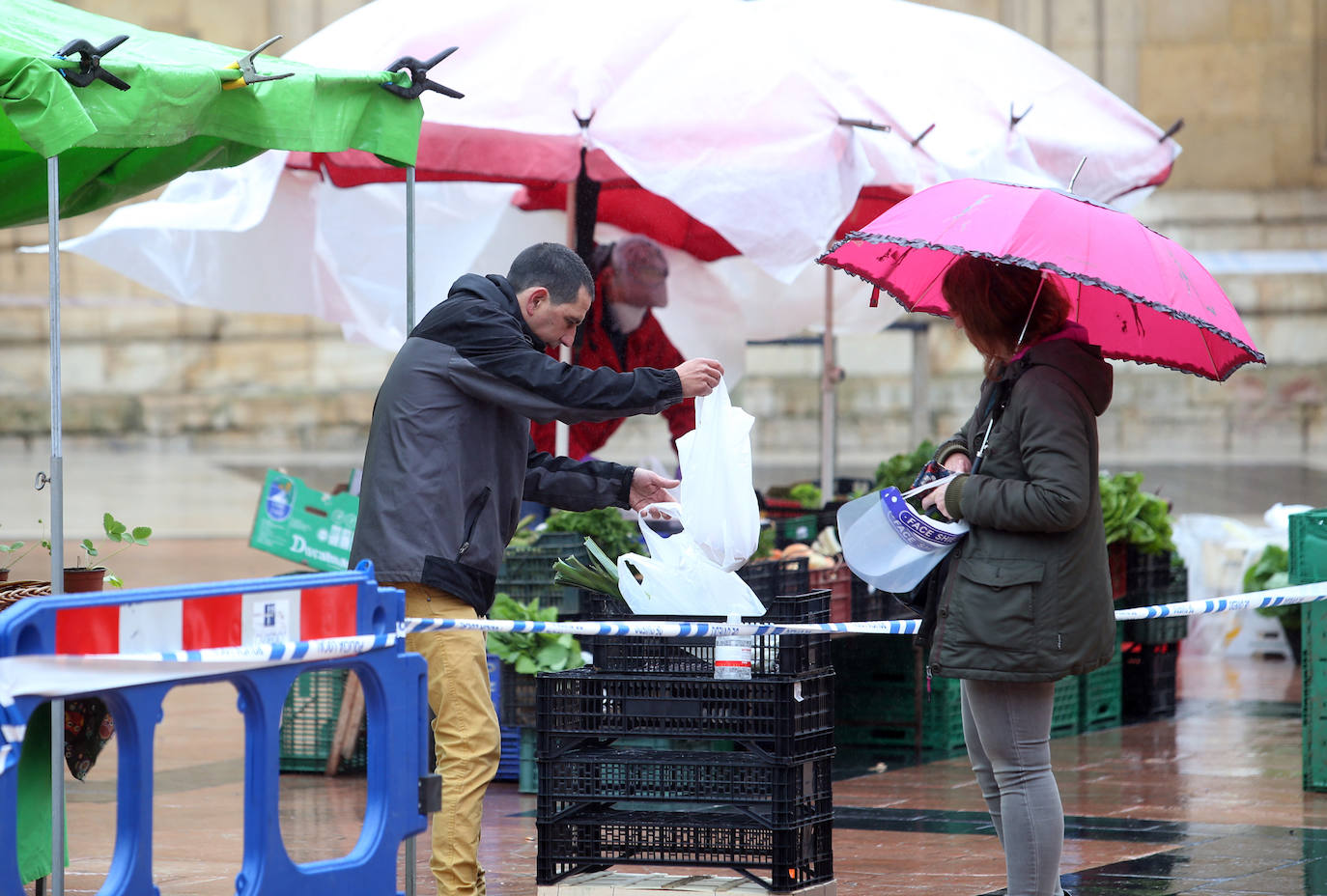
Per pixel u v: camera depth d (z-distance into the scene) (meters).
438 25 9.48
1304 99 41.97
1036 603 5.06
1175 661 11.79
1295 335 40.62
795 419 42.19
